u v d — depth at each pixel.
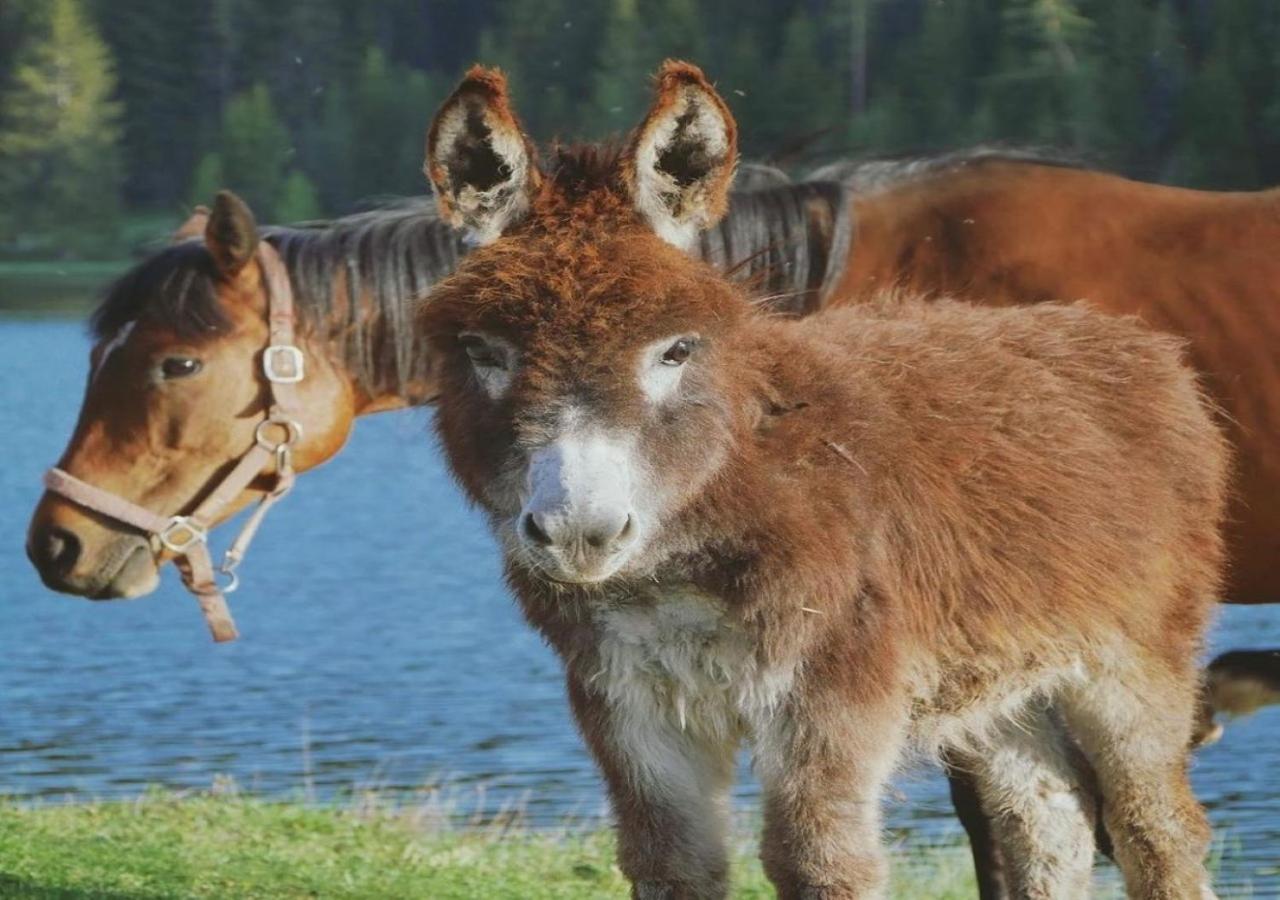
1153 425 8.37
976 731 8.04
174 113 96.50
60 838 10.96
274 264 9.95
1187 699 8.30
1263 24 36.81
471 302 6.45
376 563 35.62
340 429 10.11
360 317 10.05
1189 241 9.88
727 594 6.79
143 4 97.94
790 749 6.84
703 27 67.31
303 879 10.17
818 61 58.53
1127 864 8.23
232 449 9.88
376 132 70.94
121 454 9.75
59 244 91.69
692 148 6.63
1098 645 7.98
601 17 68.50
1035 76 42.22
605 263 6.33
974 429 7.76
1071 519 7.85
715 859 7.06
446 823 12.89
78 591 9.76
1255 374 9.61
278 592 31.80
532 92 64.00
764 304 8.59
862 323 8.14
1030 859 8.33
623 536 6.15
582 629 6.98
